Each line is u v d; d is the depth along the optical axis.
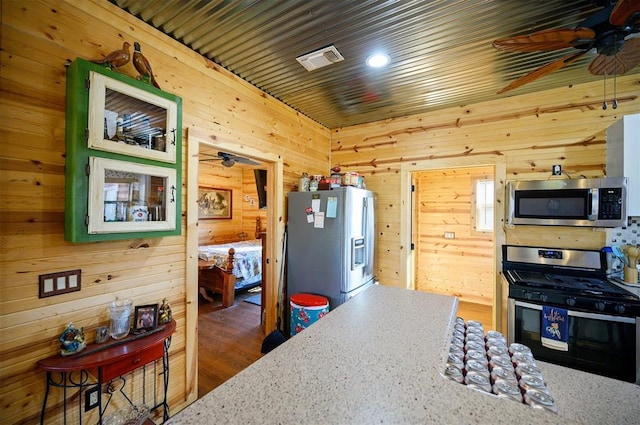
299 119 3.16
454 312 1.33
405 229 3.24
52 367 1.20
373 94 2.68
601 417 0.76
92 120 1.30
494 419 0.62
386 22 1.67
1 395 1.17
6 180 1.20
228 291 3.98
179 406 1.87
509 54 2.00
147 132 1.57
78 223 1.27
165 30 1.78
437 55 2.02
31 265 1.25
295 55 2.04
